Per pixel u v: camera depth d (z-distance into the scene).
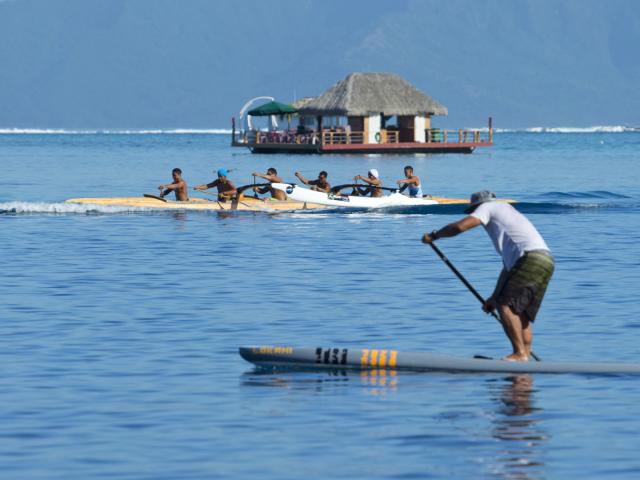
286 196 109.38
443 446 30.72
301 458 29.77
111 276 62.22
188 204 104.94
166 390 36.62
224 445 30.84
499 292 39.44
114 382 37.66
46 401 35.25
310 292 56.28
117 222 94.38
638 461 29.47
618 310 50.78
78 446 30.80
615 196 130.75
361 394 36.22
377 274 62.81
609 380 37.88
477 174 189.88
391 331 45.97
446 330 46.19
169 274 63.03
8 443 31.08
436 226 90.88
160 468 29.06
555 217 99.44
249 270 64.69
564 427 32.41
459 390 36.72
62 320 48.50
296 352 39.91
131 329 46.47
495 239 39.28
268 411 34.19
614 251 73.56
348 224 92.75
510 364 39.03
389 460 29.59
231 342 44.03
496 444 30.88
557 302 53.06
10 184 157.12
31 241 80.19
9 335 45.28
